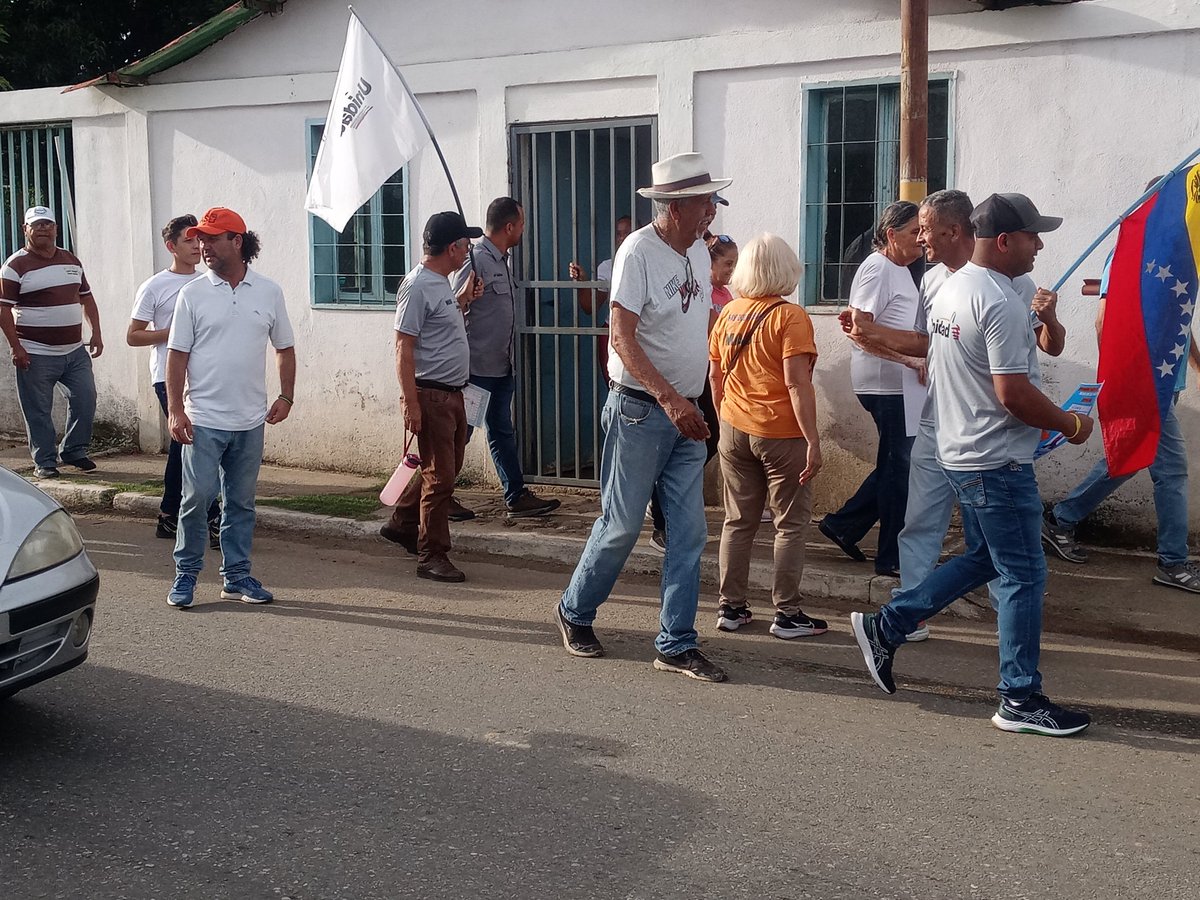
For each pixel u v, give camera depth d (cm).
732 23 790
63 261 942
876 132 761
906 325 614
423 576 704
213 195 1002
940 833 389
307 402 980
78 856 368
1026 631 471
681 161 505
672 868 364
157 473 969
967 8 720
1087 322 709
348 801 407
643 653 573
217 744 454
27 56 1577
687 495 538
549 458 907
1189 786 428
